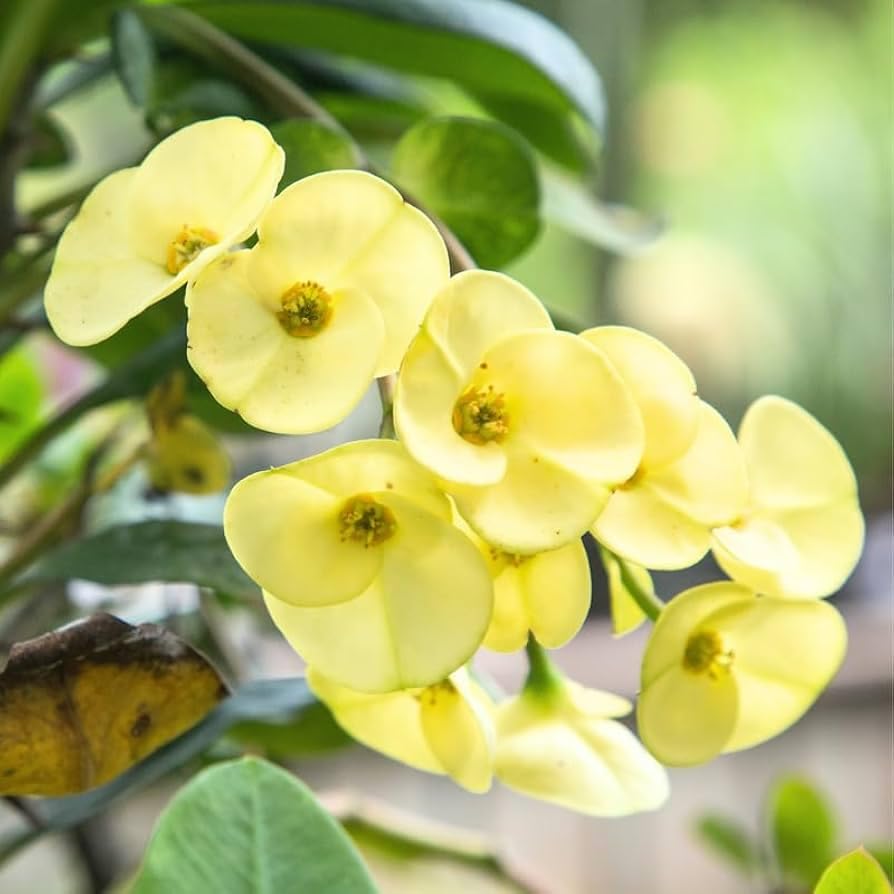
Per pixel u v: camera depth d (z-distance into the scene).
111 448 0.58
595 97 0.57
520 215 0.51
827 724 1.49
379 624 0.42
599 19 1.37
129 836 1.06
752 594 0.44
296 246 0.42
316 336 0.42
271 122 0.51
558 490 0.42
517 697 0.46
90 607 0.58
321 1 0.53
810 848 0.58
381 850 0.59
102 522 0.58
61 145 0.60
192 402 0.56
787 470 0.45
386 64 0.57
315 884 0.43
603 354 0.42
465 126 0.51
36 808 0.51
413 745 0.46
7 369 0.65
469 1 0.55
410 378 0.41
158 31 0.51
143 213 0.43
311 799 0.44
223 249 0.41
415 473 0.41
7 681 0.44
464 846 0.58
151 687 0.45
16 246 0.54
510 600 0.43
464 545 0.42
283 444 1.08
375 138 0.58
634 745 0.45
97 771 0.45
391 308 0.42
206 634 0.58
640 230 0.59
